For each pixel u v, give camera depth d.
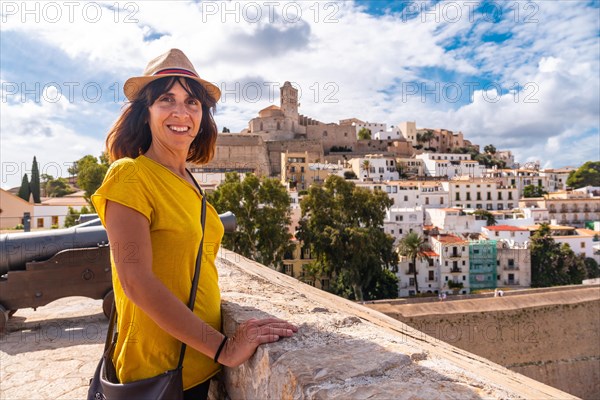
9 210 34.97
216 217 2.04
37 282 5.07
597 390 19.44
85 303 6.32
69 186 55.91
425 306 18.34
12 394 3.38
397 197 63.78
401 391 1.27
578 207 64.75
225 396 2.31
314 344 1.70
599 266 48.91
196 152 2.44
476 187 67.69
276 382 1.54
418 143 110.81
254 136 84.81
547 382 18.59
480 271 46.53
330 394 1.25
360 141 99.94
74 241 5.27
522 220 55.66
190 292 1.76
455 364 1.66
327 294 4.24
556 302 19.47
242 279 3.80
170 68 1.86
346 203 36.06
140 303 1.50
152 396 1.58
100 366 1.83
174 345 1.74
